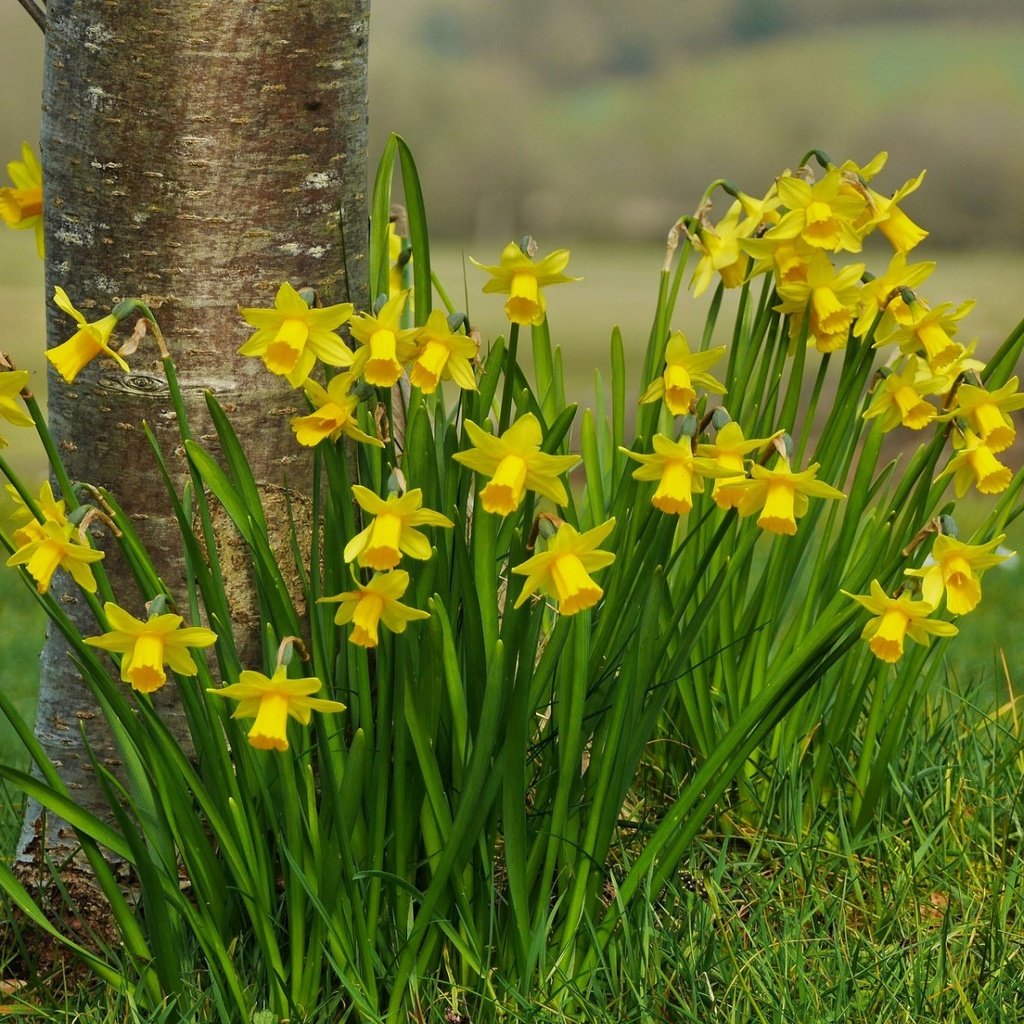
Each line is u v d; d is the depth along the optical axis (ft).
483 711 8.76
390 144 9.34
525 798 9.00
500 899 9.23
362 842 9.02
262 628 9.05
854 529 9.39
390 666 8.89
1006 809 9.71
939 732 9.91
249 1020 8.96
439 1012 9.00
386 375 8.71
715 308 9.36
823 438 9.32
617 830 9.43
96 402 9.15
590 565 8.66
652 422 9.35
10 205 9.34
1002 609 13.53
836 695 9.63
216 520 9.18
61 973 9.29
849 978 9.09
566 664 8.94
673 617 8.99
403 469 8.90
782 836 9.56
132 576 9.21
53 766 9.20
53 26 9.09
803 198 9.07
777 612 9.50
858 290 9.16
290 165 9.10
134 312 9.09
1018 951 9.19
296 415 9.21
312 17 9.06
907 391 9.11
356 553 8.64
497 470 8.63
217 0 8.98
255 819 8.93
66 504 9.07
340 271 9.23
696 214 9.30
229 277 9.10
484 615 8.91
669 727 9.71
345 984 8.90
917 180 9.11
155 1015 8.97
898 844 9.57
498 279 8.89
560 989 9.00
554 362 9.44
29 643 13.43
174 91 9.01
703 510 9.40
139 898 9.32
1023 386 22.44
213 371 9.12
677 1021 9.05
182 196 9.05
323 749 8.84
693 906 9.27
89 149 9.06
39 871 9.31
